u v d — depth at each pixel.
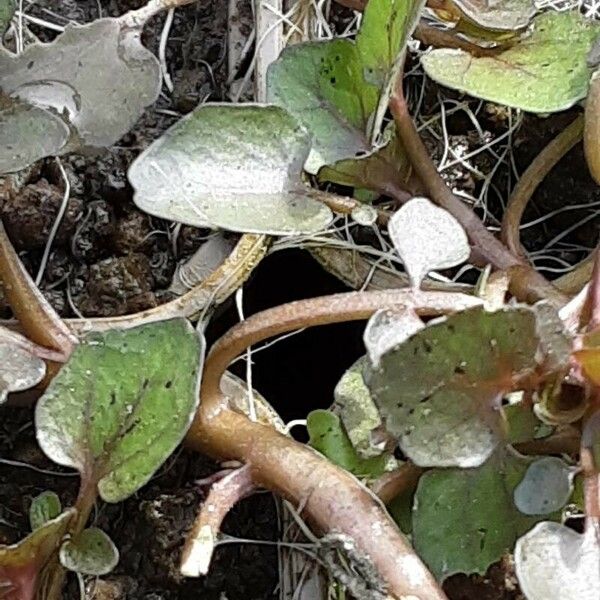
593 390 0.16
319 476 0.16
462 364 0.15
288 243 0.19
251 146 0.17
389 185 0.19
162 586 0.18
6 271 0.17
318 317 0.16
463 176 0.20
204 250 0.19
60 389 0.16
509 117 0.20
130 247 0.19
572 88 0.18
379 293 0.16
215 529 0.16
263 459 0.16
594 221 0.20
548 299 0.18
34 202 0.19
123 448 0.16
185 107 0.20
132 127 0.19
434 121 0.21
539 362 0.15
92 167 0.20
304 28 0.20
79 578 0.18
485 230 0.19
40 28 0.21
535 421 0.17
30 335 0.17
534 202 0.20
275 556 0.18
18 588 0.16
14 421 0.18
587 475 0.16
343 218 0.20
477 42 0.19
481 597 0.18
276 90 0.18
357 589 0.16
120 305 0.19
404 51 0.17
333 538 0.16
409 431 0.15
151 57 0.18
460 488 0.16
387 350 0.15
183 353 0.16
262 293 0.21
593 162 0.17
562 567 0.15
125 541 0.18
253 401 0.18
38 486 0.18
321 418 0.17
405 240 0.17
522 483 0.16
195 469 0.18
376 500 0.16
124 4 0.21
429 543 0.16
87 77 0.18
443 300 0.16
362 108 0.18
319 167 0.18
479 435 0.16
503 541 0.16
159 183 0.17
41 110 0.17
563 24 0.19
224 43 0.21
